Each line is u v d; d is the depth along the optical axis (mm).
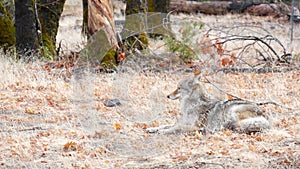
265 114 12062
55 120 13117
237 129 11703
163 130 11664
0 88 16375
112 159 10414
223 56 19781
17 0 20625
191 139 11391
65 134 11938
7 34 20422
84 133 11906
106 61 18125
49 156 10570
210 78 14930
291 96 15516
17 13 20688
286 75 18094
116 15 34688
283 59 19984
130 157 10539
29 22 20688
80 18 31703
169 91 15375
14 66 18094
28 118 13320
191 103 11805
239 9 40031
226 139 11203
